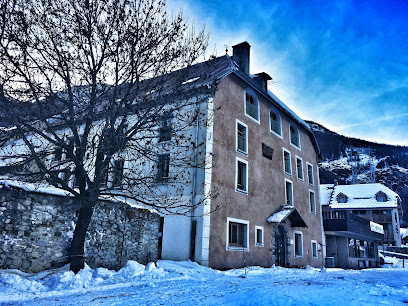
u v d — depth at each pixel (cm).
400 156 16650
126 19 901
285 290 752
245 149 1812
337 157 17712
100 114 946
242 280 1113
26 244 851
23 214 854
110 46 911
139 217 1184
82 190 941
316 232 2444
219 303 636
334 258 2667
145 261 1180
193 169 1486
